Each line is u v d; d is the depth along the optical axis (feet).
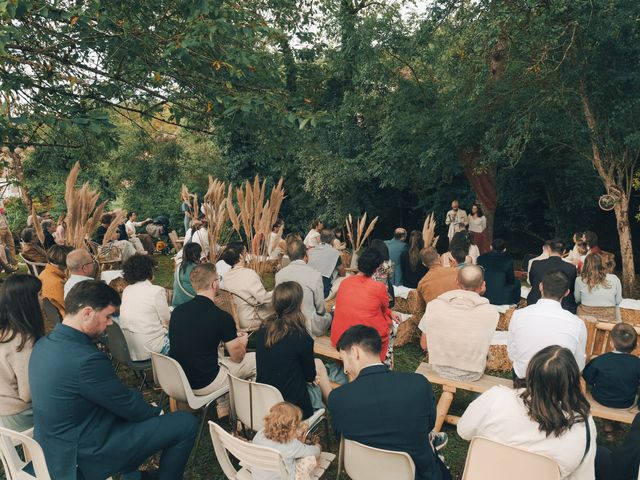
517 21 26.09
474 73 31.19
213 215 22.80
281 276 15.26
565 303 17.71
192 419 9.68
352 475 8.50
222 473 11.80
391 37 35.55
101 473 8.64
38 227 19.92
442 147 35.99
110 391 8.41
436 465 8.65
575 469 7.47
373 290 12.94
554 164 41.60
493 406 7.66
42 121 16.10
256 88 18.63
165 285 31.71
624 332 11.32
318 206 55.11
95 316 8.46
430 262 16.92
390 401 7.93
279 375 10.73
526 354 10.52
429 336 12.92
